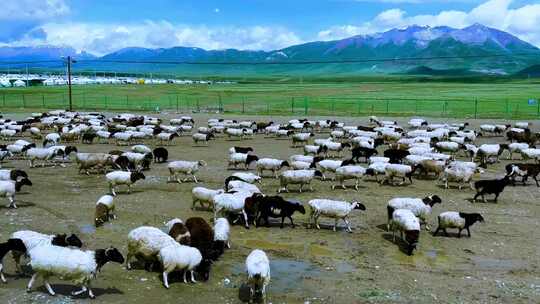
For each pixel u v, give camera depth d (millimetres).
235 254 18953
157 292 15336
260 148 46750
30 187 29391
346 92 140875
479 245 20375
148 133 49844
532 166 32250
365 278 16875
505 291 15938
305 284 16297
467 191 29859
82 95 122375
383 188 30281
